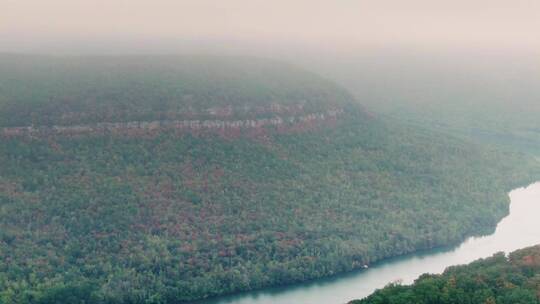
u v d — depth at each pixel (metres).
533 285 186.75
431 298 186.75
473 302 181.62
